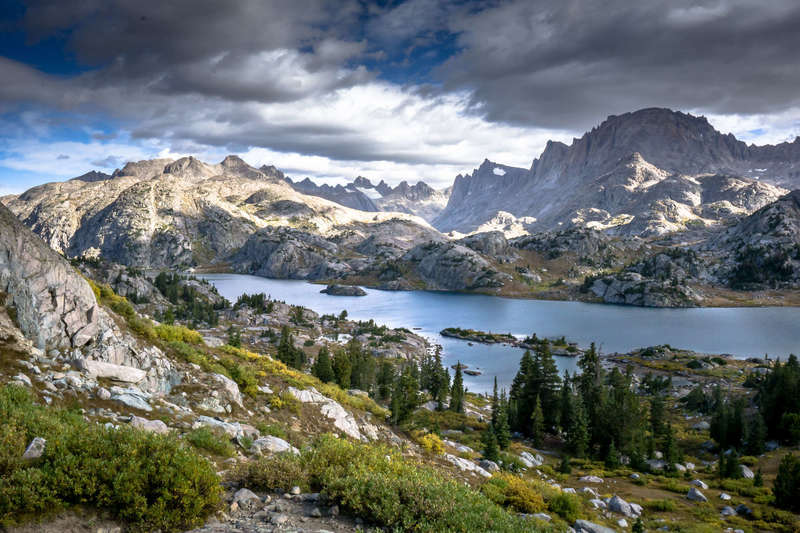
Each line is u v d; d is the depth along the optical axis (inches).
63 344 811.4
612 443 2455.7
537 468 2037.4
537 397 2923.2
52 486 370.9
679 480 2121.1
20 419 455.8
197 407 951.0
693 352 7293.3
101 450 427.8
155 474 413.1
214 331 7391.7
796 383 2957.7
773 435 2906.0
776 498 1601.9
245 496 504.4
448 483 629.0
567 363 7027.6
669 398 4950.8
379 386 4101.9
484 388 5575.8
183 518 408.2
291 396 1283.2
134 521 387.2
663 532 1223.5
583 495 1584.6
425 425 2101.4
